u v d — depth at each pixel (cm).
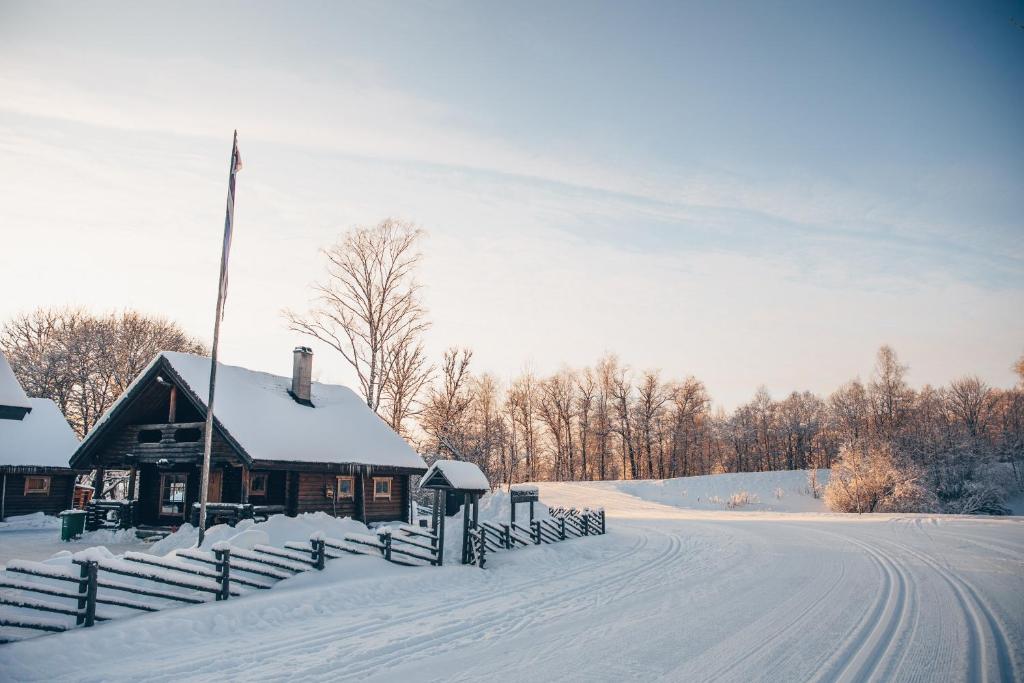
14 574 1078
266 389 2722
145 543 2341
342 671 859
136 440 2594
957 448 6038
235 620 1098
